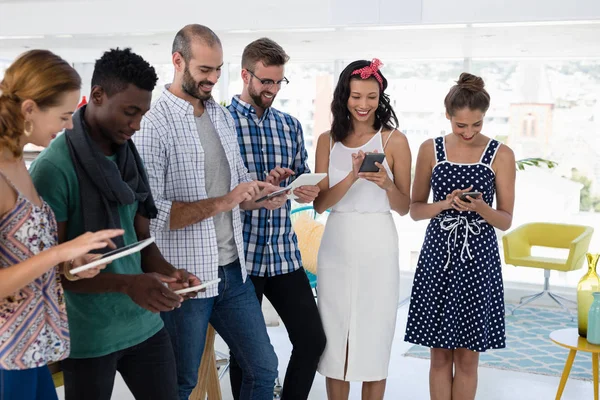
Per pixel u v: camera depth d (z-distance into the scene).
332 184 3.45
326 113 8.23
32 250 1.96
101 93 2.25
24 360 1.96
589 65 6.97
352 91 3.28
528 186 7.26
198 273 2.90
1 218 1.92
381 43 6.88
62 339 2.07
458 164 3.40
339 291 3.41
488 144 3.40
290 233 3.42
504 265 7.39
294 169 3.56
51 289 2.04
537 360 5.19
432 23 5.80
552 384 4.66
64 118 1.97
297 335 3.36
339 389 3.53
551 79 7.14
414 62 7.69
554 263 6.35
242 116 3.38
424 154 3.50
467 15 5.68
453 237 3.38
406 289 7.45
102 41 7.59
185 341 2.92
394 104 7.80
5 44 8.02
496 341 3.44
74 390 2.34
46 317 2.03
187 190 2.91
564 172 7.16
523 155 7.32
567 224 6.72
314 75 8.20
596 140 7.03
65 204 2.22
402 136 3.41
